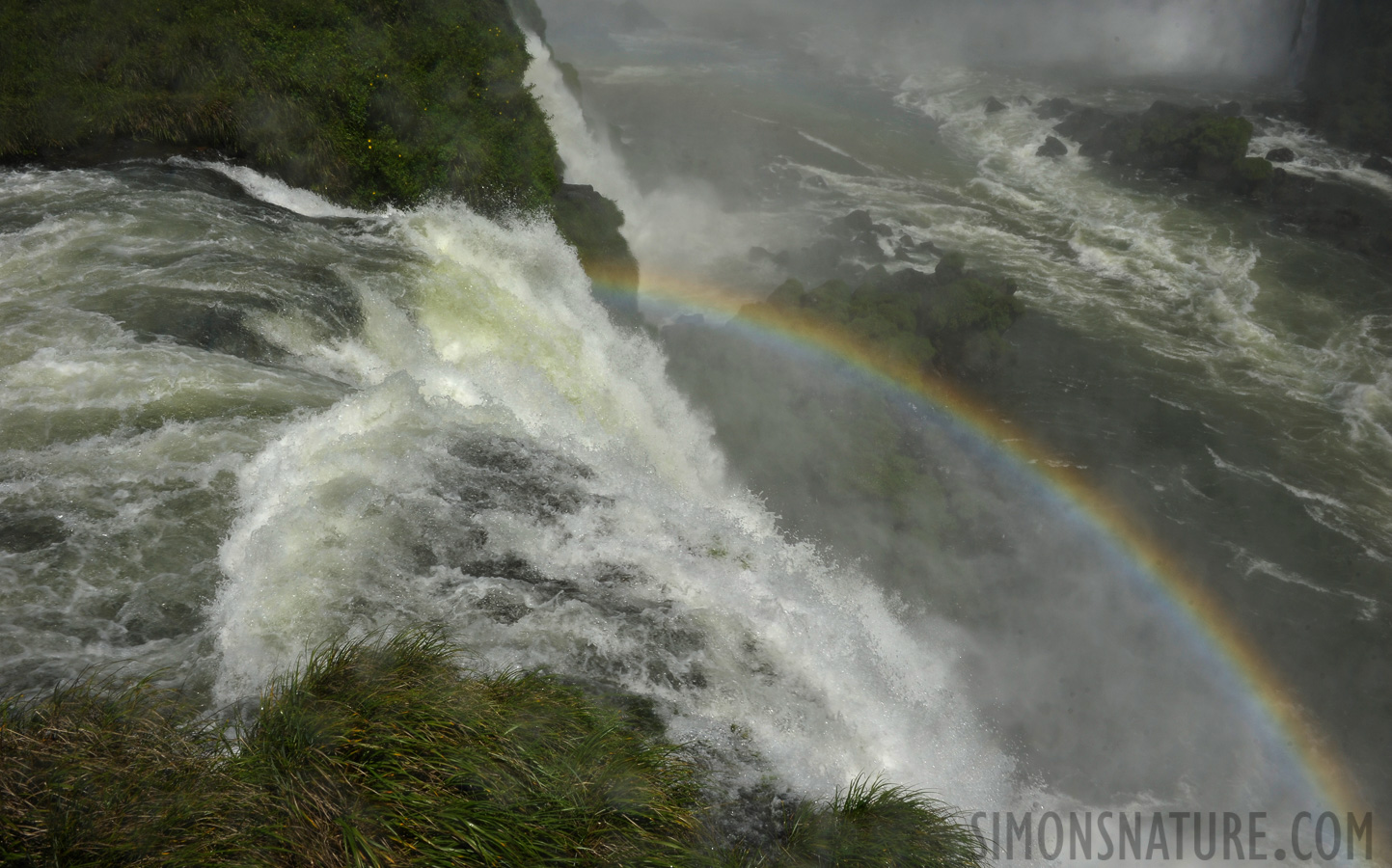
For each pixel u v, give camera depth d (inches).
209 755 250.7
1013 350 1170.6
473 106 864.3
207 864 219.0
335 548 375.9
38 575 328.2
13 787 224.4
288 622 334.0
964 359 1126.4
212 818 230.5
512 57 957.2
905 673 482.6
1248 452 1064.2
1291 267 1433.3
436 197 795.4
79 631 311.0
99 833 219.1
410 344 579.8
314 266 606.9
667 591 416.8
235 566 351.9
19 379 425.1
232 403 435.8
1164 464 1038.4
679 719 345.7
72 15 752.3
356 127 776.3
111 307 495.5
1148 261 1471.5
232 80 744.3
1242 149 1685.5
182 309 505.7
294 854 228.5
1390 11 2010.3
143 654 306.8
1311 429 1105.4
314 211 733.9
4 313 473.1
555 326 740.7
